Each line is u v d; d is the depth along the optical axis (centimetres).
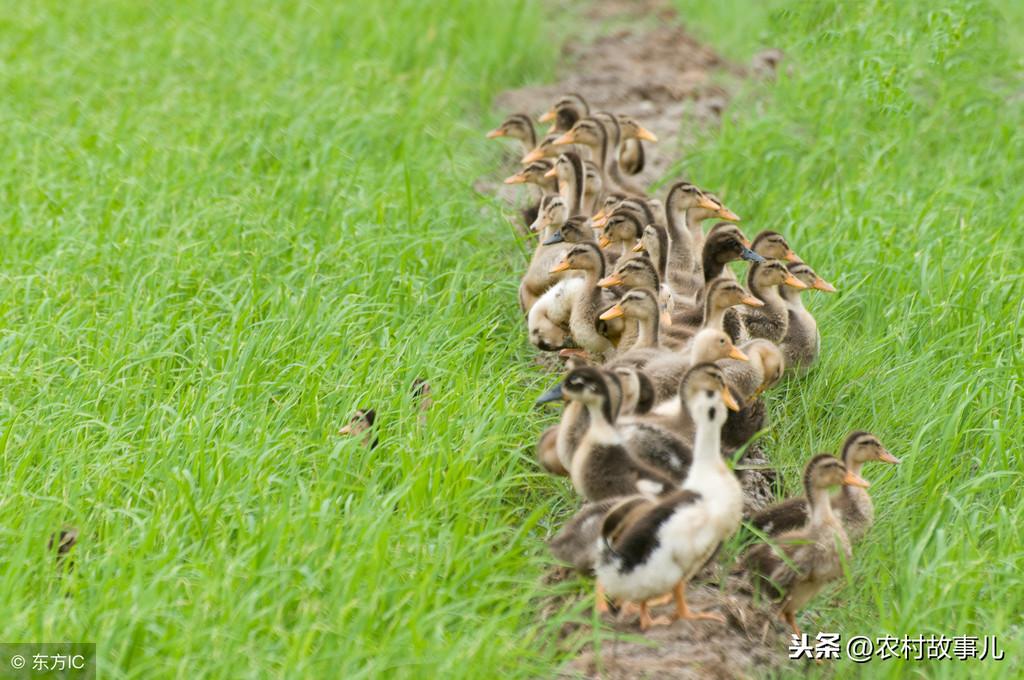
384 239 1831
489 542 1209
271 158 2219
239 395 1447
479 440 1351
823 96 2430
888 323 1702
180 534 1205
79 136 2231
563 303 1620
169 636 1065
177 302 1708
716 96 2727
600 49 3056
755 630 1198
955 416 1399
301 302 1645
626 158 2277
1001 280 1694
